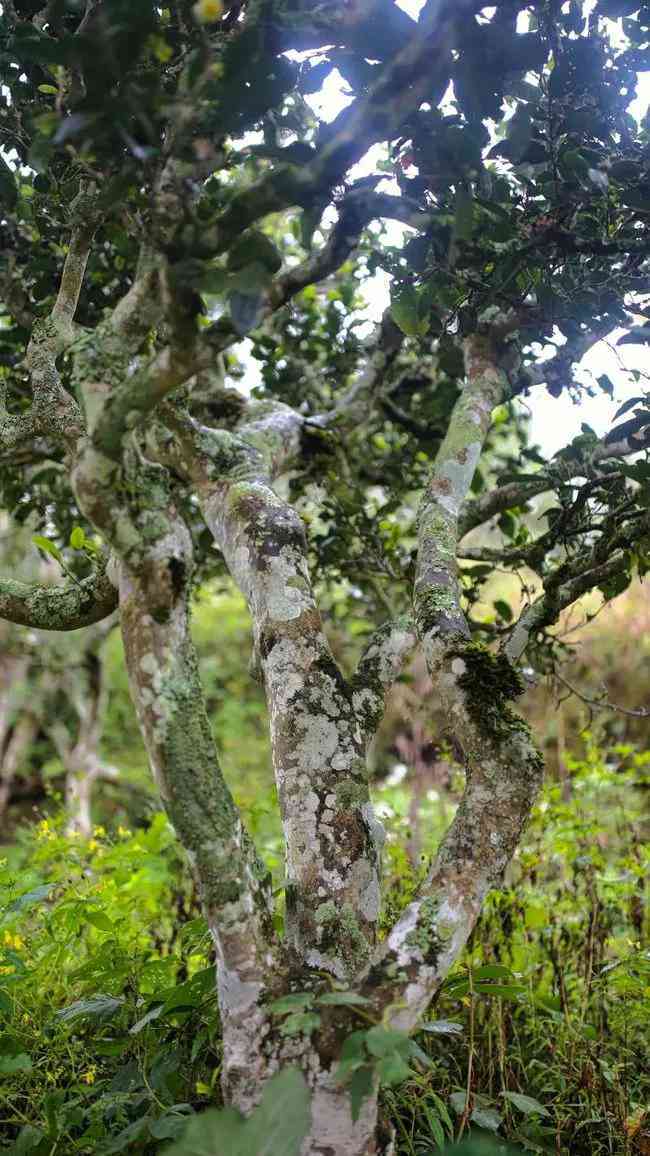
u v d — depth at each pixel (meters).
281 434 1.82
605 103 1.30
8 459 1.98
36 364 1.37
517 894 1.79
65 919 1.54
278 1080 0.83
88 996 1.41
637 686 3.80
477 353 1.68
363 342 2.24
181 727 1.03
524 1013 1.69
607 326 1.53
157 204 0.96
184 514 2.17
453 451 1.54
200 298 0.89
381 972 0.98
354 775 1.21
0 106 1.41
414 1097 1.29
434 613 1.26
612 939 1.79
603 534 1.53
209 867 1.02
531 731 1.12
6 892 1.51
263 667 1.30
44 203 1.49
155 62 1.14
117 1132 1.26
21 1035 1.35
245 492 1.43
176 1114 1.15
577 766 2.17
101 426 0.97
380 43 1.04
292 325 2.34
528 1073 1.55
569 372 1.74
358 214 1.10
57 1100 1.19
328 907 1.13
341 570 2.16
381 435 2.54
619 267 1.46
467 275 1.41
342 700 1.26
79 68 0.88
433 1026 1.18
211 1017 1.27
